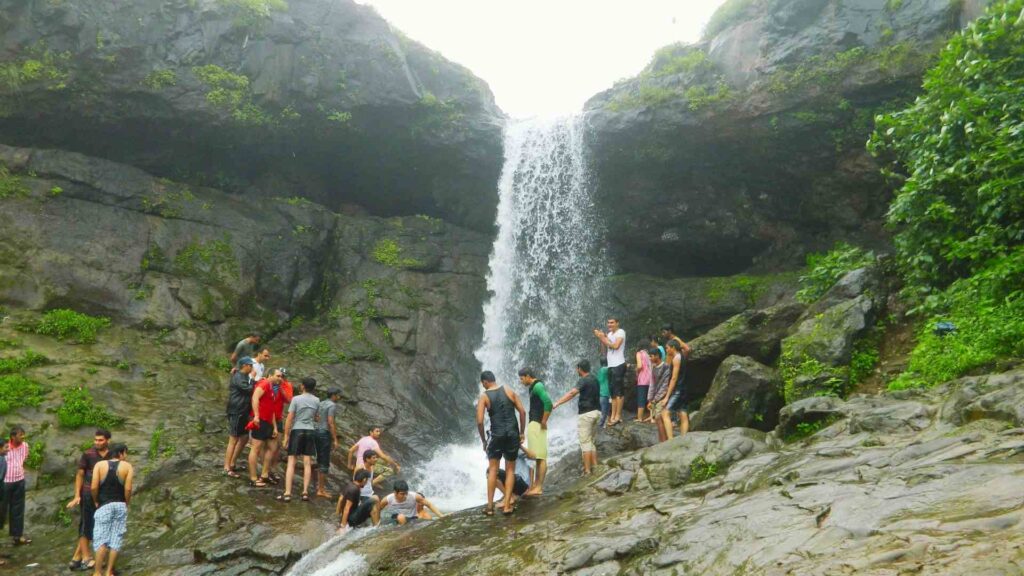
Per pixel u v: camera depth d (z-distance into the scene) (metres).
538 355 19.36
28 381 12.46
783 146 17.45
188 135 18.02
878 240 17.31
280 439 11.84
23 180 16.05
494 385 9.00
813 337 11.36
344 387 15.80
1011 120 9.77
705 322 18.09
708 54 18.88
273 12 18.16
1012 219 10.16
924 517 5.03
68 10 16.27
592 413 9.99
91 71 16.48
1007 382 7.23
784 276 17.84
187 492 10.56
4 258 14.78
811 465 7.05
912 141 11.70
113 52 16.55
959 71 10.91
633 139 18.27
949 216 10.53
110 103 16.92
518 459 9.52
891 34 15.87
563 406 17.98
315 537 9.45
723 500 6.95
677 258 20.72
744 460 7.86
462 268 19.95
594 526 7.28
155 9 17.25
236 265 17.25
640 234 20.19
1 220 15.22
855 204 17.72
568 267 20.00
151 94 16.95
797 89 16.41
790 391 10.84
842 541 5.07
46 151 16.64
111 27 16.69
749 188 18.89
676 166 18.72
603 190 19.66
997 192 9.66
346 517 9.77
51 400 12.23
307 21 18.48
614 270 20.62
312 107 18.28
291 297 17.94
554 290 19.80
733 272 20.53
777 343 13.60
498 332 19.61
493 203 21.00
